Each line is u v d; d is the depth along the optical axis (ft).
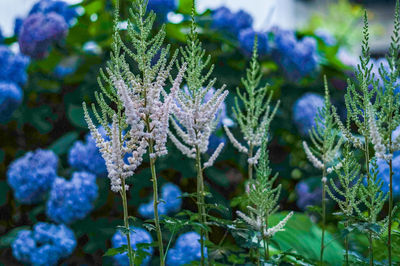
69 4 11.13
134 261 8.18
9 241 9.91
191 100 8.29
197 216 8.36
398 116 7.88
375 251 9.12
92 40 10.99
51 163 10.03
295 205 11.21
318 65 11.51
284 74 11.28
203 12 11.27
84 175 9.81
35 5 11.06
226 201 10.28
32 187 9.95
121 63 7.90
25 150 10.85
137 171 10.34
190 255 9.25
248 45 10.91
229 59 11.08
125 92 7.71
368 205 8.03
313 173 11.18
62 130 10.88
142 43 7.92
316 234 9.72
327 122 8.69
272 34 11.49
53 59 10.89
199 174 8.42
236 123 10.48
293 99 11.28
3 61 10.57
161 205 9.96
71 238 9.80
